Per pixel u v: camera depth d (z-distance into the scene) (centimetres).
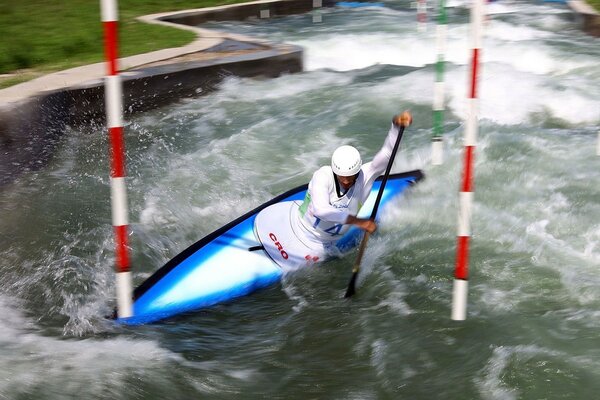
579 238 941
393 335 763
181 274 845
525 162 1170
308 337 770
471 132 668
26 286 870
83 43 1855
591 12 2288
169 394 675
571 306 794
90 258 939
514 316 779
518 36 2177
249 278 863
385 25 2423
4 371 696
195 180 1177
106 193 1143
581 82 1639
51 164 1249
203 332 781
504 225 977
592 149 1215
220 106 1568
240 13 2620
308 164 1242
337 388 686
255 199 1112
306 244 919
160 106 1562
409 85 1666
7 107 1245
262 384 693
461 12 2684
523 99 1524
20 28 2030
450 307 804
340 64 2002
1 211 1059
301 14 2761
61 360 721
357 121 1444
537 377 679
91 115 1448
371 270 900
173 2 2700
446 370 700
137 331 779
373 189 1066
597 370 685
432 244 956
